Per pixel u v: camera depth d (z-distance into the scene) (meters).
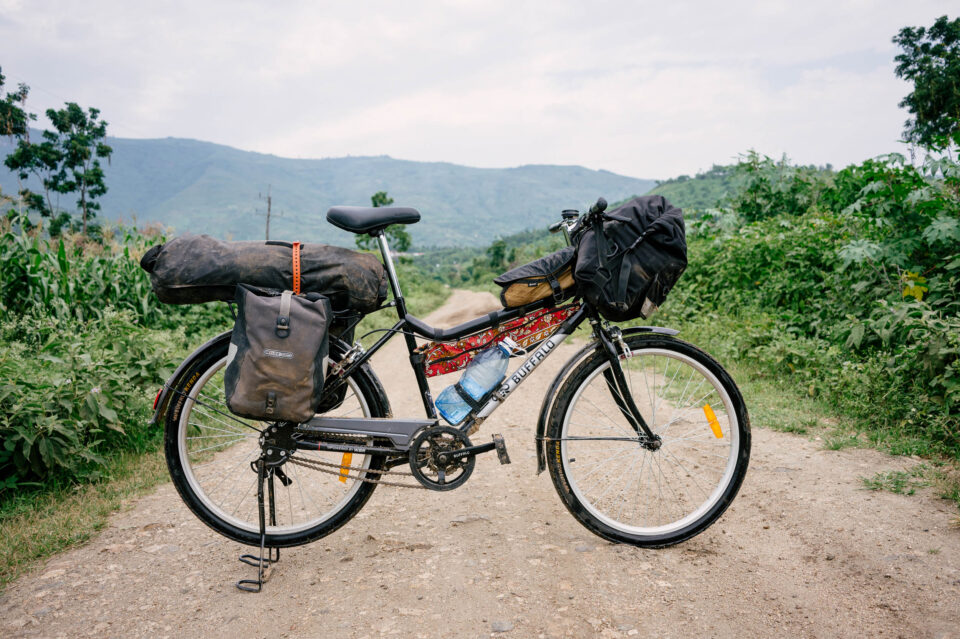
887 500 2.65
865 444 3.41
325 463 2.34
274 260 2.11
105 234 7.57
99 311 6.19
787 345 5.15
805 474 3.05
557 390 2.42
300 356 2.00
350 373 2.32
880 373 3.95
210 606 2.07
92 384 3.51
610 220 2.19
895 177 5.10
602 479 3.09
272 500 2.39
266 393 2.01
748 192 9.89
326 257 2.15
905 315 3.99
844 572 2.11
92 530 2.69
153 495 3.12
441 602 2.04
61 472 3.19
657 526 2.50
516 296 2.32
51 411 3.17
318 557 2.43
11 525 2.72
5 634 1.92
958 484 2.69
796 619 1.86
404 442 2.26
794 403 4.35
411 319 2.36
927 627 1.76
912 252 4.97
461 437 2.25
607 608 1.97
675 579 2.14
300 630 1.91
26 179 33.41
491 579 2.19
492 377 2.36
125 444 3.72
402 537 2.58
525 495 3.03
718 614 1.91
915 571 2.06
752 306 6.74
